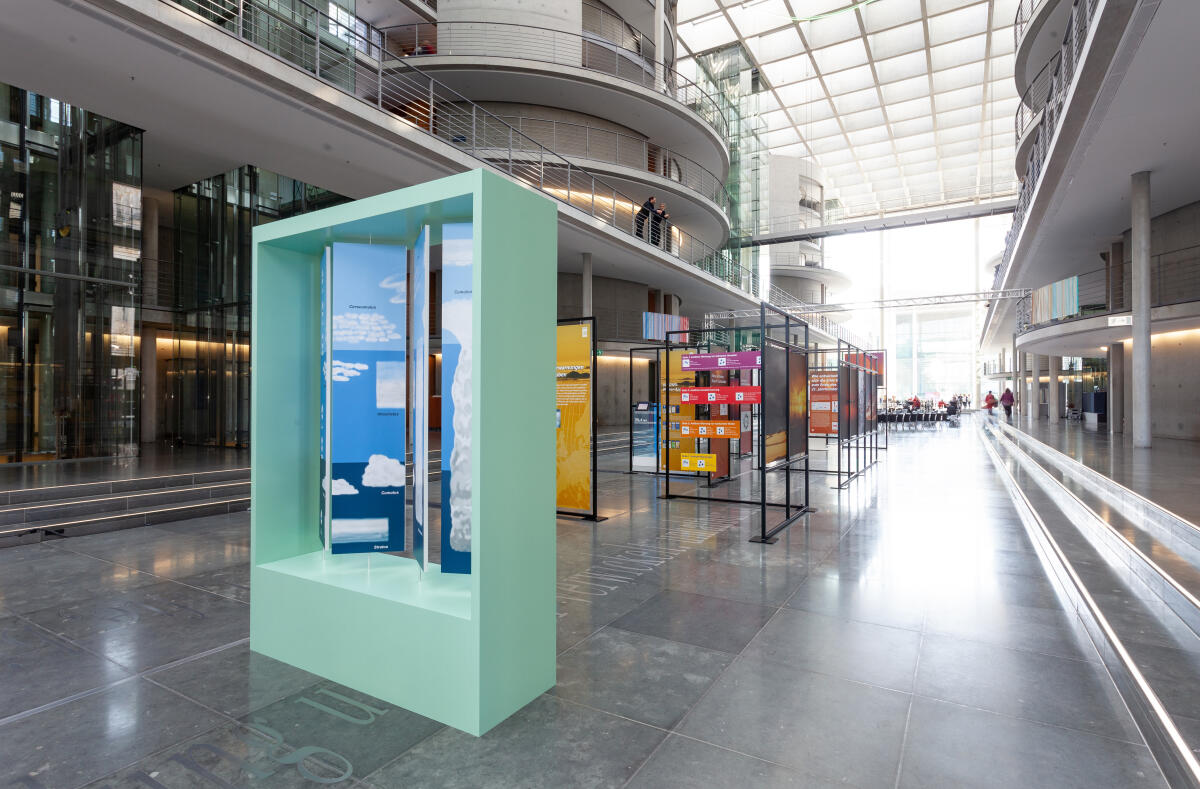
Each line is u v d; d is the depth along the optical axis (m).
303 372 3.98
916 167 47.53
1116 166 13.18
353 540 3.63
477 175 2.78
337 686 3.16
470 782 2.30
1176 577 4.08
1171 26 8.49
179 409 15.29
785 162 45.62
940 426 31.14
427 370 3.40
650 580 5.00
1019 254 21.52
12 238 10.17
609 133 23.39
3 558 5.70
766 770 2.37
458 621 2.73
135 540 6.45
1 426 10.09
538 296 3.14
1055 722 2.72
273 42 12.24
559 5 21.64
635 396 26.95
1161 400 15.89
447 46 21.17
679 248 29.69
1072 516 7.04
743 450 15.18
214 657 3.52
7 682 3.17
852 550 5.96
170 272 15.73
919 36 30.89
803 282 47.66
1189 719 2.46
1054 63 16.16
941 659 3.40
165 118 10.74
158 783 2.30
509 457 2.89
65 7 7.59
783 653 3.50
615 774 2.35
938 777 2.31
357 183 13.90
